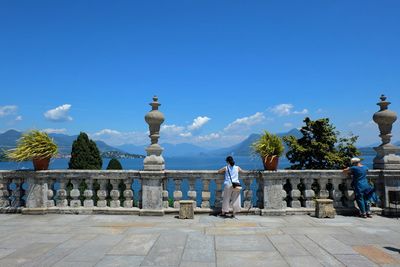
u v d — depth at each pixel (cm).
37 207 1009
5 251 648
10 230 816
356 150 1476
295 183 1017
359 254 625
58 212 1016
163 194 1016
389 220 935
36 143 1005
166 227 845
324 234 773
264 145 995
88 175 1023
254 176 1009
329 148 1479
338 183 1029
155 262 584
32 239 732
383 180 1021
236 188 954
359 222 907
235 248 664
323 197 1032
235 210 974
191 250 652
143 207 992
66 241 717
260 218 954
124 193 1027
